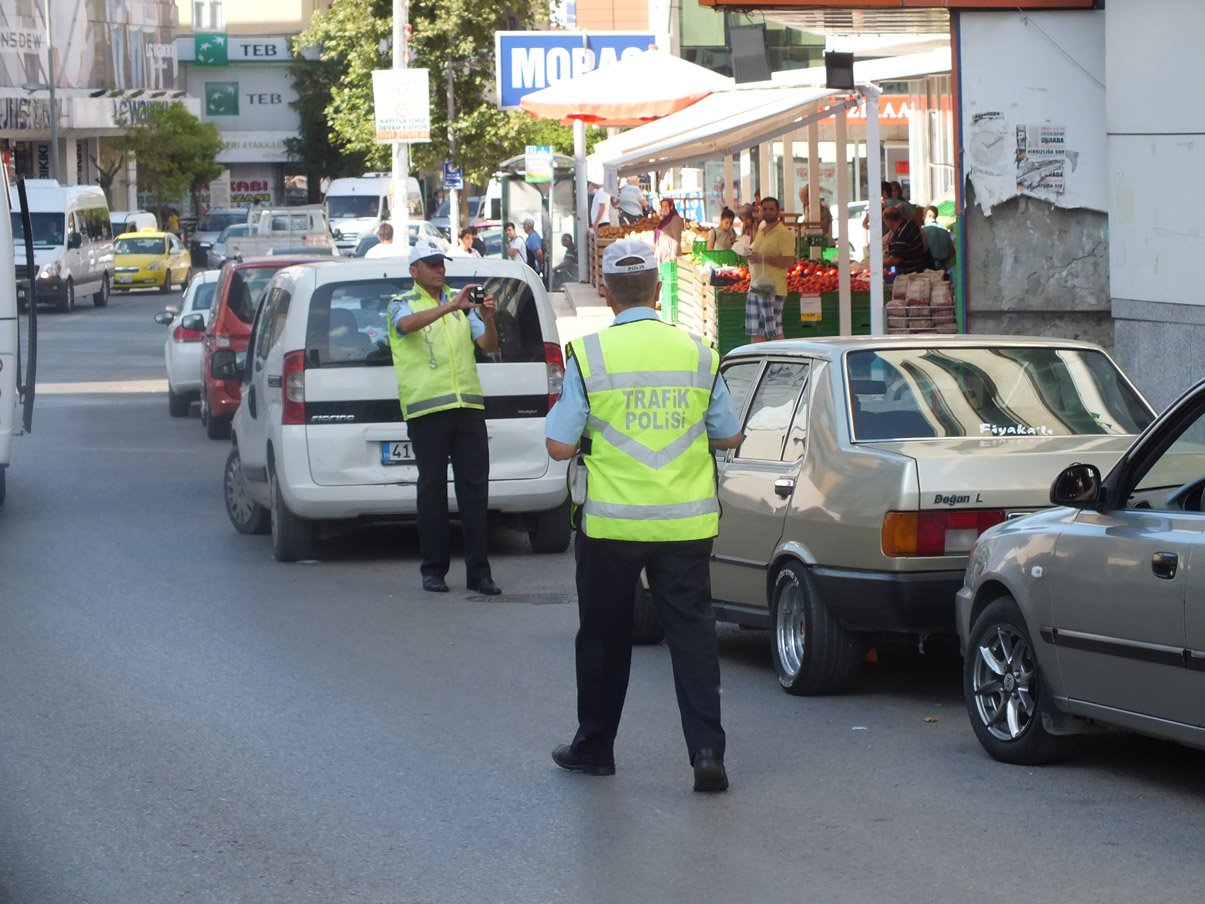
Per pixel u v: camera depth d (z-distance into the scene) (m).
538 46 49.94
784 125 25.69
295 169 118.31
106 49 99.31
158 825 8.20
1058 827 7.96
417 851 7.76
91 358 41.34
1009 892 7.09
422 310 14.08
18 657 11.97
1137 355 18.80
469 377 14.27
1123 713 8.29
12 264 18.73
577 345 8.65
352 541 17.25
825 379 10.95
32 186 60.59
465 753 9.44
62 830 8.14
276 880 7.40
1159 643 7.97
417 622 13.15
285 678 11.30
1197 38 17.44
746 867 7.48
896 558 9.97
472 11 62.78
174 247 75.62
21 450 24.45
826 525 10.44
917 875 7.32
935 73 23.55
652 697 10.85
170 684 11.13
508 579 15.09
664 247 32.44
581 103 29.41
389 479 15.44
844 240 25.61
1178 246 17.98
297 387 15.34
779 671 10.97
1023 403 10.99
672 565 8.62
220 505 19.48
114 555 16.27
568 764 9.02
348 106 64.81
